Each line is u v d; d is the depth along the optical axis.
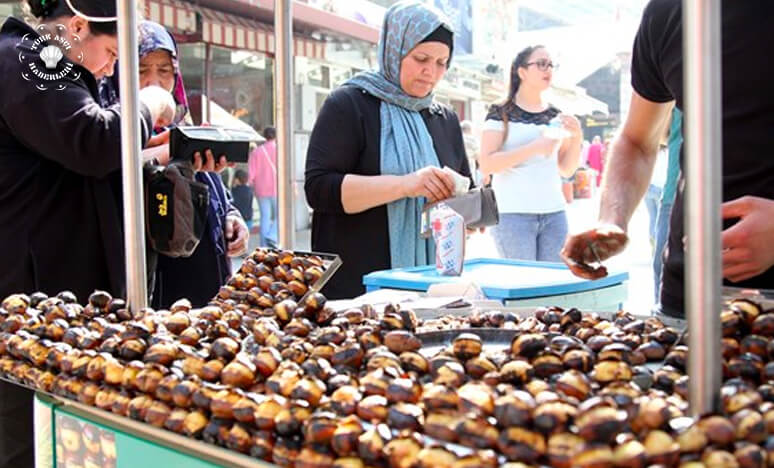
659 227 2.50
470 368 0.80
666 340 0.92
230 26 5.30
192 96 5.37
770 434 0.58
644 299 4.32
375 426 0.66
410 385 0.71
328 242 2.29
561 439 0.57
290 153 1.48
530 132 3.07
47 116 1.60
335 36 6.34
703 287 0.61
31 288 1.68
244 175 5.79
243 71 5.75
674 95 1.43
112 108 1.75
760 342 0.77
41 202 1.68
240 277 1.35
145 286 1.20
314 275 1.34
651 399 0.63
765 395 0.67
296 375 0.78
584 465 0.55
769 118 1.26
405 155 2.30
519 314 1.25
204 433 0.76
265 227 5.85
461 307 1.35
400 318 1.04
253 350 0.93
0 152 1.65
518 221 3.06
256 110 5.90
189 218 1.78
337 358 0.85
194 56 5.33
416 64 2.30
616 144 1.70
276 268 1.37
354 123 2.28
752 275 1.12
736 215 1.10
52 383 0.96
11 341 1.05
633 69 1.59
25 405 1.61
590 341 0.91
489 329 1.08
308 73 6.38
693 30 0.59
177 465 0.78
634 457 0.55
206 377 0.85
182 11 4.89
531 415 0.59
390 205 2.24
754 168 1.28
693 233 0.61
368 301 1.44
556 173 3.11
